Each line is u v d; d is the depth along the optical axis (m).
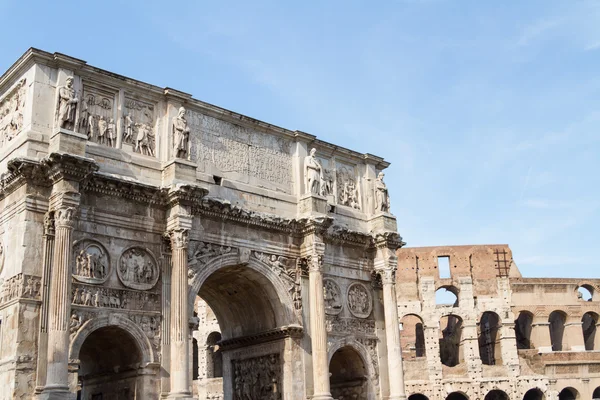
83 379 35.25
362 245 43.28
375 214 44.56
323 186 41.62
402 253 83.25
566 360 80.12
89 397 34.75
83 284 30.72
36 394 28.00
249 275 38.03
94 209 31.91
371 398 41.09
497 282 82.69
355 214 44.03
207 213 35.62
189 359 32.50
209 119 38.03
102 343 33.47
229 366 41.53
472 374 77.88
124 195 32.94
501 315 81.19
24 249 29.34
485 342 87.12
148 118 35.66
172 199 33.62
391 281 42.91
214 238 35.91
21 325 28.45
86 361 35.28
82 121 32.72
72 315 29.98
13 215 30.70
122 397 32.78
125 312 31.83
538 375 78.69
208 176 36.78
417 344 91.62
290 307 38.25
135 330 31.92
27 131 30.92
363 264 43.31
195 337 75.06
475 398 77.00
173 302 32.75
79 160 30.05
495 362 83.56
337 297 41.19
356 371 42.06
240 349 40.97
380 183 45.25
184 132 35.31
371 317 42.78
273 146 40.88
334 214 42.66
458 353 84.50
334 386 43.12
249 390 39.91
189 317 33.69
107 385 33.78
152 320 32.72
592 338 86.75
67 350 28.42
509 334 80.38
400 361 41.75
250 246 37.41
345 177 44.66
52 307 28.58
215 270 35.59
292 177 41.25
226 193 37.34
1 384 28.48
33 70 31.91
